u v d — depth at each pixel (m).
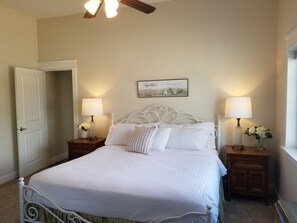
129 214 1.99
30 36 4.57
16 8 4.14
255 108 3.59
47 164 4.96
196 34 3.78
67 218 2.24
